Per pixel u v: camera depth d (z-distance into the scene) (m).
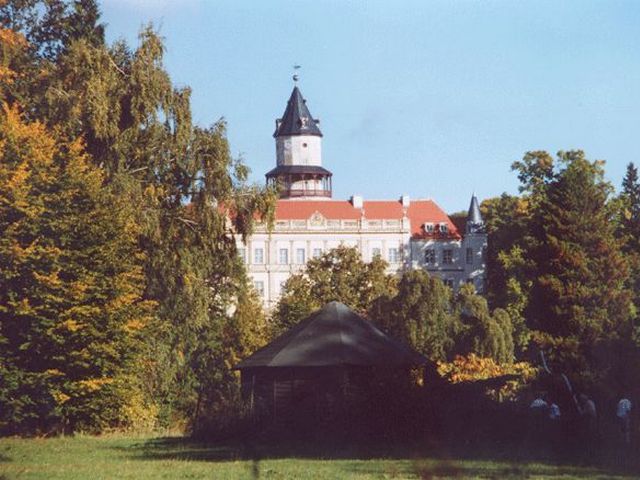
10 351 58.88
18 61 73.31
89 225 61.09
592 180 111.69
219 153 73.69
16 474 33.19
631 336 96.38
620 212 134.25
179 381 73.81
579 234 105.25
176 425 65.44
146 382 68.81
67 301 59.22
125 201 67.25
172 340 72.12
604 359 88.94
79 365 59.62
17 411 58.47
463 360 83.69
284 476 32.03
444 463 35.09
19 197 59.16
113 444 50.56
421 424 47.66
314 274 126.69
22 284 59.28
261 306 106.38
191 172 73.19
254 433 53.69
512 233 157.88
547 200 109.88
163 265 71.56
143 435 59.78
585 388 74.75
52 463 38.16
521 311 140.38
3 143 60.75
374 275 127.25
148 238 70.62
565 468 33.50
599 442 43.34
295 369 64.38
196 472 33.47
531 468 33.41
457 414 48.06
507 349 109.38
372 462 36.91
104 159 70.19
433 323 108.75
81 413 61.28
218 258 75.25
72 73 70.75
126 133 70.56
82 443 51.53
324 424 51.31
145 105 71.06
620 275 104.56
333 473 32.91
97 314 60.09
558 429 46.53
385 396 48.44
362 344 64.94
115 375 61.53
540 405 47.81
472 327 108.06
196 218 73.69
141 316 63.16
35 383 58.72
